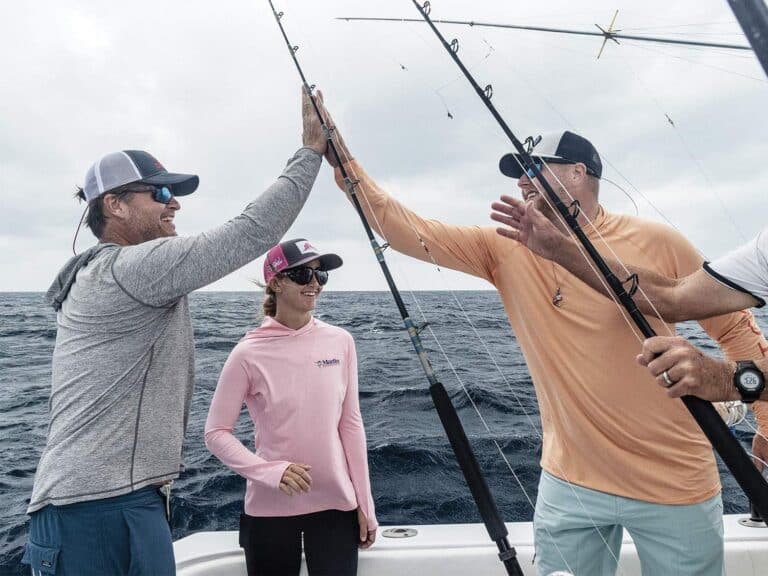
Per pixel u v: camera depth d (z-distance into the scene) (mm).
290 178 1444
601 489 1564
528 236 1309
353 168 1728
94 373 1259
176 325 1367
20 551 3176
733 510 3385
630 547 1976
